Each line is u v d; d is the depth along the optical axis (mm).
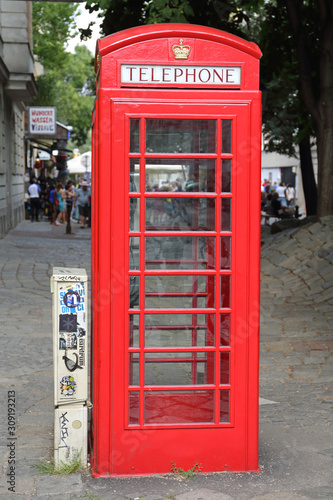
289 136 29594
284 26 16250
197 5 11258
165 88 4176
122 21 12008
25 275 13523
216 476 4332
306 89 14094
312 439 5086
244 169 4254
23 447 4832
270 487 4176
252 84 4234
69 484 4172
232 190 4258
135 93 4145
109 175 4168
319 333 8547
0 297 11008
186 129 4207
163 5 10242
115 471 4312
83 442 4422
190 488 4137
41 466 4453
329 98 13828
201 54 4188
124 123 4148
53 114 32062
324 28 13719
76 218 30281
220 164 4238
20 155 30609
